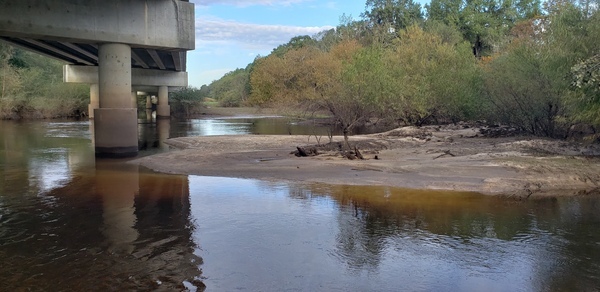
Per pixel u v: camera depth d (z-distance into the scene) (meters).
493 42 60.28
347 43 54.47
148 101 99.50
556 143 21.97
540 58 24.33
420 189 13.70
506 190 13.58
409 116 36.03
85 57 46.06
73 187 14.05
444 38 59.22
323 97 42.78
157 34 21.22
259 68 63.16
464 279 7.13
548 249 8.49
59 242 8.77
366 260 7.91
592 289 6.77
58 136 32.97
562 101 22.84
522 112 26.89
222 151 22.22
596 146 21.09
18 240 8.88
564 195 13.10
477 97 32.78
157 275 7.20
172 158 19.91
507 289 6.77
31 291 6.57
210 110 78.75
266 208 11.49
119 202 12.09
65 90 65.81
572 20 22.34
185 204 11.90
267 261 7.84
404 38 40.06
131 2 20.58
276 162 18.58
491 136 27.80
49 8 18.92
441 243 8.84
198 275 7.21
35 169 17.48
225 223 10.16
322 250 8.41
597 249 8.49
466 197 12.75
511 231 9.60
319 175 15.80
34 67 68.88
